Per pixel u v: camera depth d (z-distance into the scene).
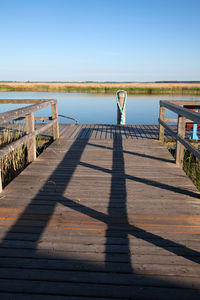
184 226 2.74
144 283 1.95
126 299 1.82
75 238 2.51
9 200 3.34
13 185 3.84
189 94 35.00
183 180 4.08
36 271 2.06
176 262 2.18
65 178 4.16
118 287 1.92
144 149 6.09
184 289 1.90
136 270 2.08
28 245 2.40
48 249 2.34
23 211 3.04
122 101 10.12
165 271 2.08
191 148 3.68
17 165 5.14
